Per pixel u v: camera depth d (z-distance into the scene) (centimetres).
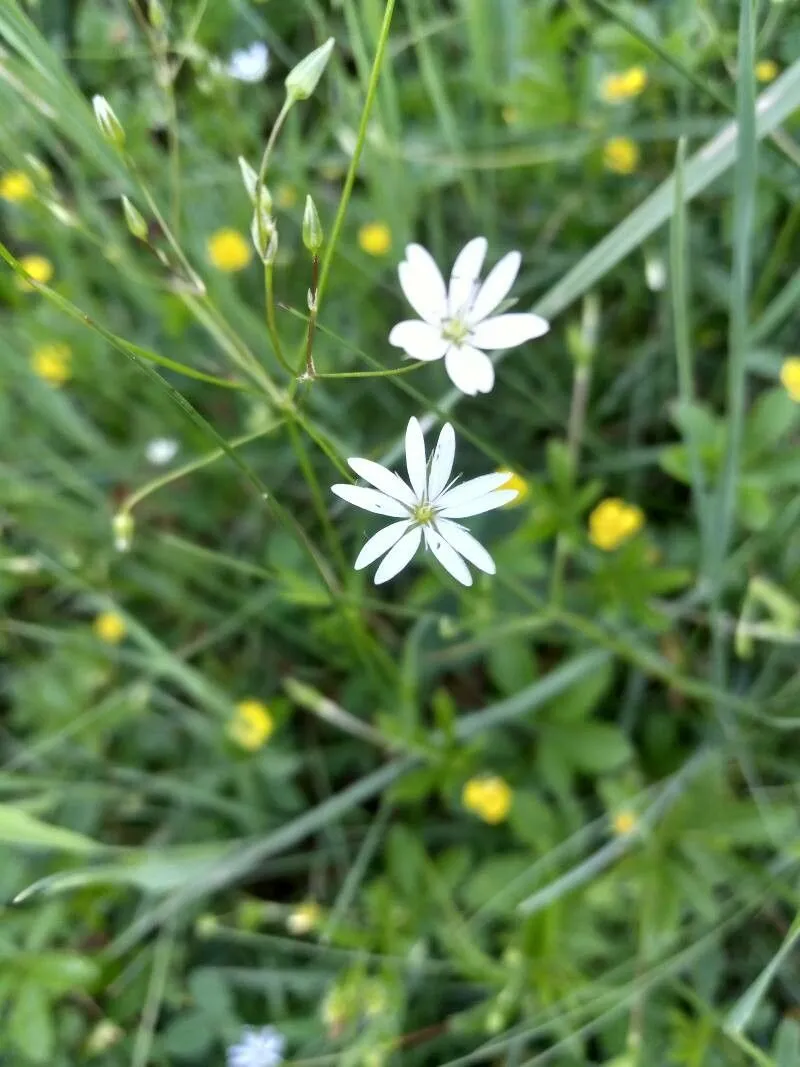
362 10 11
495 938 12
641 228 9
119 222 14
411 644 11
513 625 11
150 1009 11
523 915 11
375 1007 11
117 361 14
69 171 13
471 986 12
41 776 13
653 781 12
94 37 13
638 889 11
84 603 14
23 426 14
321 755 14
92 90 14
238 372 13
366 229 13
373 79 6
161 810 13
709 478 11
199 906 13
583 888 11
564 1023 11
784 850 11
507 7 12
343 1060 11
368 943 12
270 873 13
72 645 14
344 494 6
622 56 12
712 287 13
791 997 12
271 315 6
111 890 12
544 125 12
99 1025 12
